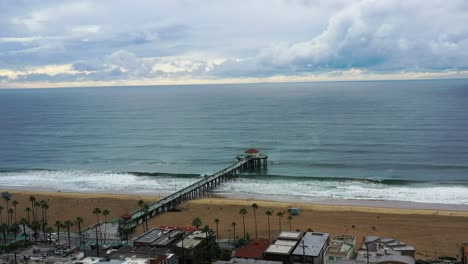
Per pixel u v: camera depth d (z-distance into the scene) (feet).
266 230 415.23
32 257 325.62
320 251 325.62
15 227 406.62
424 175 630.74
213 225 434.71
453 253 354.13
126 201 529.86
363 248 337.72
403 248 334.24
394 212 464.65
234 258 317.22
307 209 480.23
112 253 318.24
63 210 498.69
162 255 305.94
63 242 381.81
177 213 476.54
